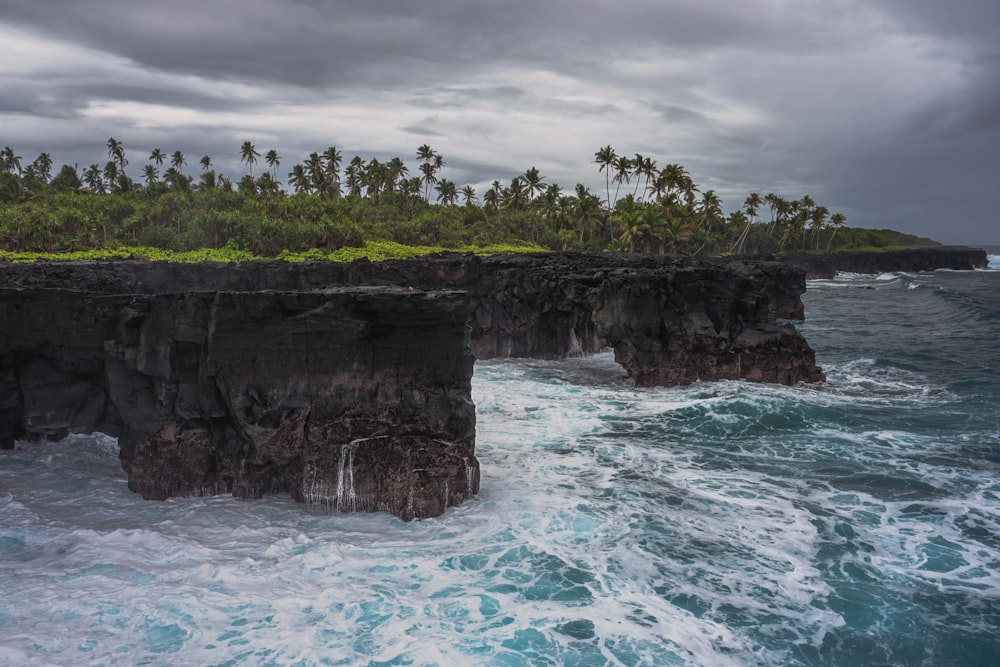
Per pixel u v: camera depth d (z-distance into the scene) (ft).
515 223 354.13
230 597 44.98
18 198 297.74
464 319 62.69
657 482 68.85
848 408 99.45
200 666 37.83
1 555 50.14
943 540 56.95
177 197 276.82
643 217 336.08
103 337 65.16
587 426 89.35
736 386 112.57
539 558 51.96
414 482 58.49
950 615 46.09
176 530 55.01
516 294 141.79
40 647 38.78
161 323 61.41
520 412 96.58
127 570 48.06
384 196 395.34
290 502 61.21
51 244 203.92
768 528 58.59
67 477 65.26
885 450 80.53
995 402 104.01
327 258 205.26
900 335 186.09
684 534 56.95
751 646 42.11
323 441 59.93
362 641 40.68
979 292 331.36
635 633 42.68
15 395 70.44
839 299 304.30
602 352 151.43
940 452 79.82
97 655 38.45
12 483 63.52
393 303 59.62
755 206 441.27
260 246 214.07
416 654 39.55
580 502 62.95
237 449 61.82
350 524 57.31
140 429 62.85
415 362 61.62
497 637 41.65
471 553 52.60
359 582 47.70
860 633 43.83
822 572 51.44
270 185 377.09
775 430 88.28
